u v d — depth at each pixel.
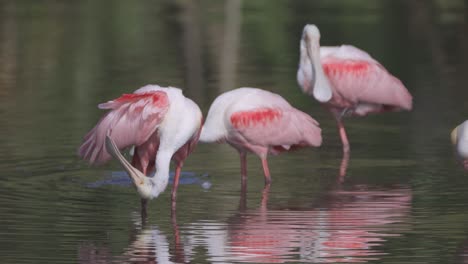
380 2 38.19
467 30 30.33
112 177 14.26
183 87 21.39
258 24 32.25
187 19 33.69
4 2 38.28
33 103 19.67
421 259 10.40
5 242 10.98
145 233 11.40
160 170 12.20
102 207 12.58
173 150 12.40
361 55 17.41
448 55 26.16
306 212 12.36
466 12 34.91
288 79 22.66
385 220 11.96
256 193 13.42
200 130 12.84
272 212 12.38
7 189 13.38
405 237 11.23
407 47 27.25
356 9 35.94
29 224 11.72
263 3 38.38
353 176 14.37
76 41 28.41
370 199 13.02
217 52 26.70
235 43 28.30
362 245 10.93
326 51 17.45
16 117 18.28
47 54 26.09
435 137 16.98
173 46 27.78
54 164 14.88
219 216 12.19
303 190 13.56
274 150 14.62
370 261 10.37
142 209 12.27
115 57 25.73
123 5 37.75
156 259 10.42
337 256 10.54
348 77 17.03
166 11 36.03
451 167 14.83
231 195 13.31
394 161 15.32
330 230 11.52
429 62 25.06
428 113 19.05
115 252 10.67
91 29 30.97
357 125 18.28
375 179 14.16
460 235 11.27
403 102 17.28
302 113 14.66
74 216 12.09
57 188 13.50
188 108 12.58
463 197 13.06
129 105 12.50
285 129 14.35
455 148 13.52
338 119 17.05
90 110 18.92
